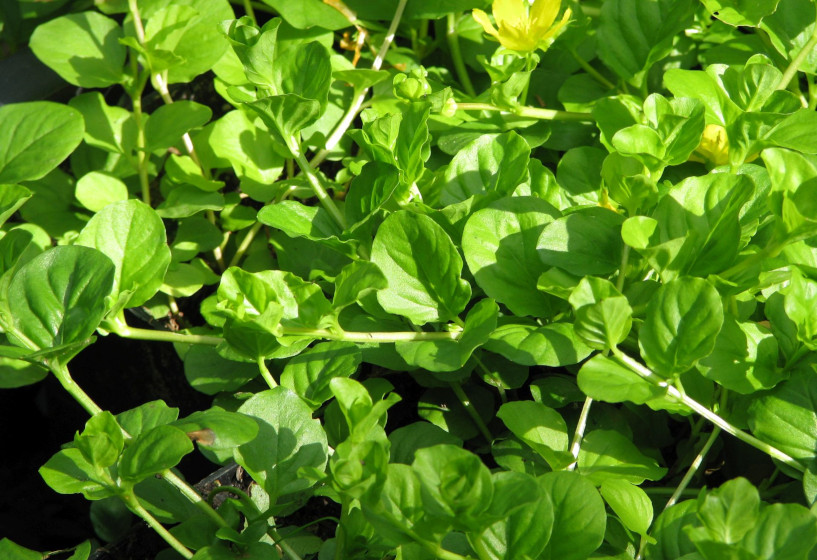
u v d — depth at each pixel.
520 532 0.32
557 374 0.38
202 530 0.35
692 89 0.40
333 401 0.37
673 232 0.35
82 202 0.41
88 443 0.33
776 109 0.37
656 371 0.34
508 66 0.41
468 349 0.35
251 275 0.35
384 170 0.37
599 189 0.39
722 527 0.31
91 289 0.35
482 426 0.38
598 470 0.35
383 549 0.34
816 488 0.34
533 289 0.36
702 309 0.33
